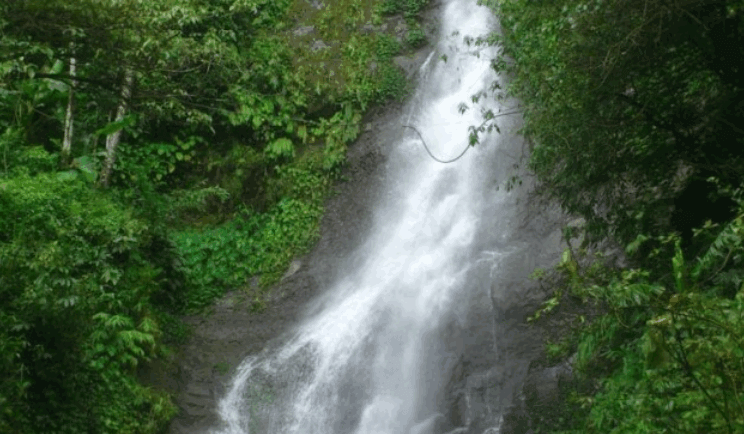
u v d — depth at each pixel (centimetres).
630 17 843
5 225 1084
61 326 916
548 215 1403
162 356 1193
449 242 1462
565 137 921
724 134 880
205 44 1535
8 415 814
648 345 502
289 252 1507
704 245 866
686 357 532
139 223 1269
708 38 848
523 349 1174
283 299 1421
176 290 1383
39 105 1440
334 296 1409
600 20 858
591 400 770
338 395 1220
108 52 1027
